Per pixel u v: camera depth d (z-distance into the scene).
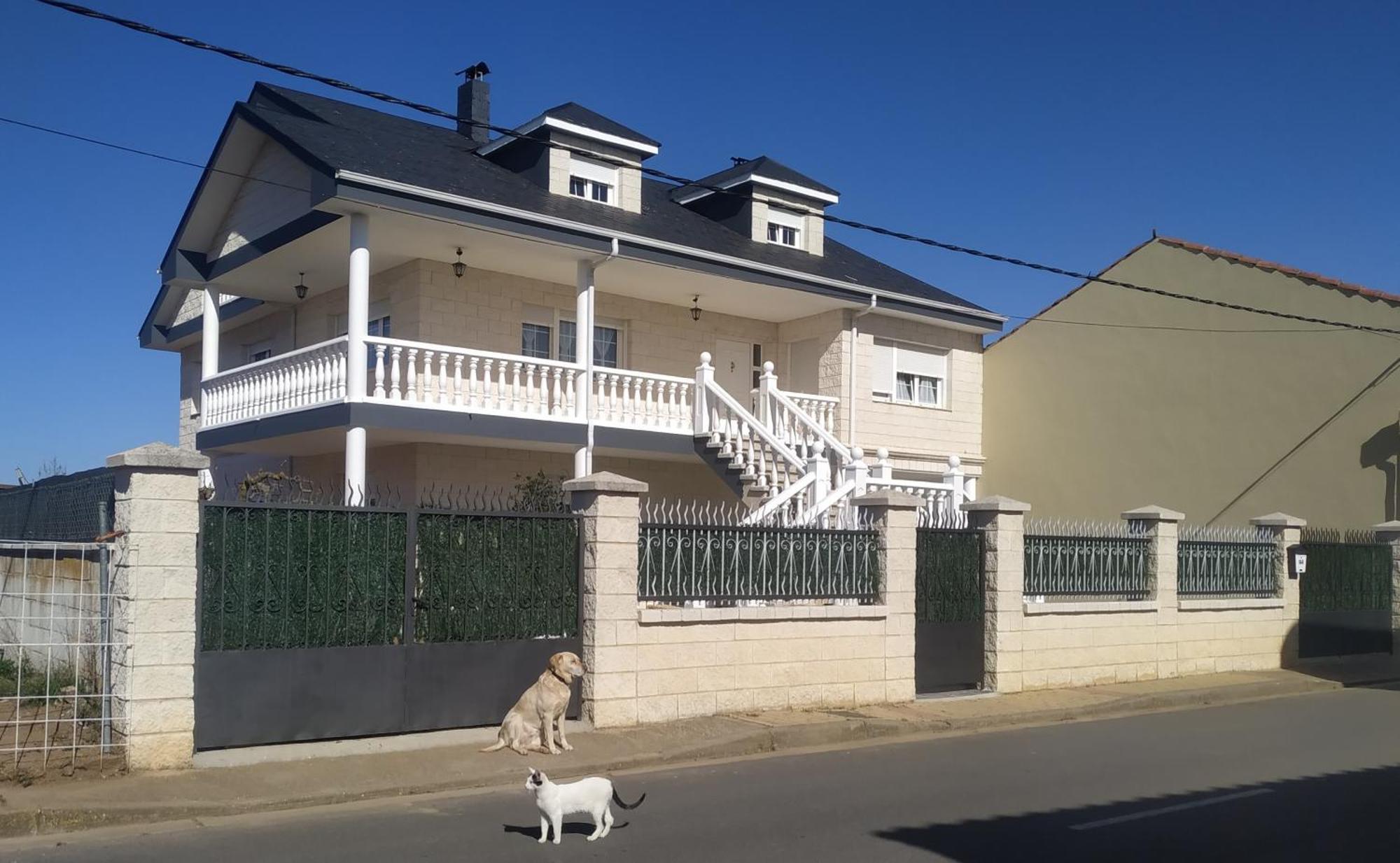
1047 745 11.83
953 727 12.72
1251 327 21.72
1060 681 15.27
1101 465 23.84
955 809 8.77
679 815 8.46
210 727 9.38
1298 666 18.50
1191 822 8.39
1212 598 17.59
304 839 7.64
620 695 11.31
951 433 23.67
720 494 21.52
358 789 8.88
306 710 9.80
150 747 8.86
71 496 11.35
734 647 12.17
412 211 15.70
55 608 11.40
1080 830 8.13
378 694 10.16
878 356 22.62
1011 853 7.48
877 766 10.52
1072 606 15.46
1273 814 8.69
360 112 21.09
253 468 21.98
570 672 10.40
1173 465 22.67
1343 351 20.36
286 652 9.74
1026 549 15.23
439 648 10.52
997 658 14.58
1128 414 23.48
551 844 7.57
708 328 22.03
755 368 22.84
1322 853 7.59
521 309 19.50
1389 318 19.77
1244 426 21.67
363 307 15.72
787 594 12.74
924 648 14.23
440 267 18.58
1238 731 12.83
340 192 15.11
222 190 19.23
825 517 14.59
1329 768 10.61
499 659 10.84
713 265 19.03
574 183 20.00
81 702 9.59
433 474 18.34
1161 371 23.03
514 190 18.23
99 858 7.13
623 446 18.00
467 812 8.53
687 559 12.00
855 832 8.00
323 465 20.67
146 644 8.88
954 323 23.28
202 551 9.41
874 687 13.29
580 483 11.38
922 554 14.30
